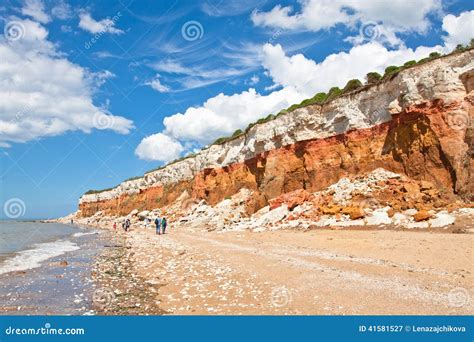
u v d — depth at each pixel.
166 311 12.16
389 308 10.86
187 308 12.25
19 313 12.48
